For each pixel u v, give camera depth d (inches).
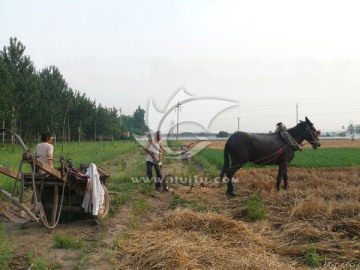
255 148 433.7
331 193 409.1
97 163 826.2
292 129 480.7
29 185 282.4
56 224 274.5
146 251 226.4
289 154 445.4
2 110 1239.5
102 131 2480.3
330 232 271.4
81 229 285.9
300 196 396.8
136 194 440.5
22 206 229.9
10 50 1534.2
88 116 2105.1
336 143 2630.4
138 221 311.6
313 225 294.0
